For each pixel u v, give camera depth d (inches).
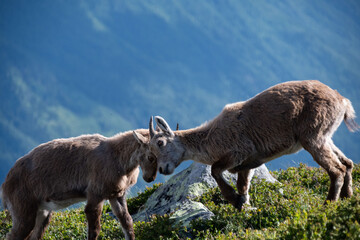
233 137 1219.2
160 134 1248.2
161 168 1236.5
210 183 1374.3
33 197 1191.6
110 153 1175.6
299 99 1164.5
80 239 1235.9
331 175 1130.0
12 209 1194.6
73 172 1184.2
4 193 1210.6
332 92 1184.8
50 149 1208.8
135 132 1160.2
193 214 1174.3
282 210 1099.9
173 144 1256.8
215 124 1253.1
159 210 1366.9
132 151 1177.4
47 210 1237.1
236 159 1216.8
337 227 813.2
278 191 1263.5
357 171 1369.3
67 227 1286.9
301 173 1423.5
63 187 1188.5
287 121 1167.0
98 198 1159.6
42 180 1187.3
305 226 840.3
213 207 1210.0
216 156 1248.2
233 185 1316.4
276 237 865.5
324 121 1146.7
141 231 1189.7
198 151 1272.1
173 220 1181.7
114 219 1327.5
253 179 1343.5
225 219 1107.3
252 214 1119.6
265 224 1066.7
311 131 1146.0
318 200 1141.7
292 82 1218.6
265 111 1189.7
